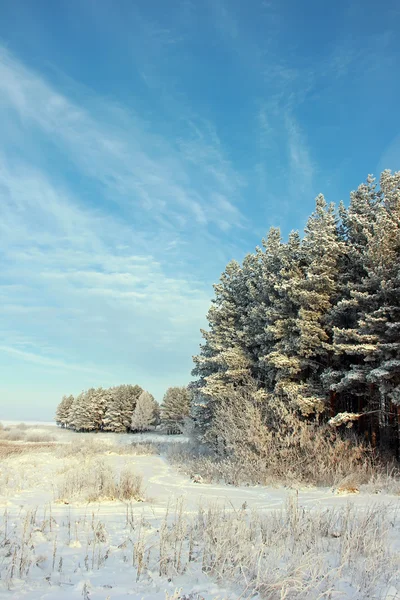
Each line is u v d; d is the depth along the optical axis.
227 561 4.98
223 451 21.12
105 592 4.22
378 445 19.64
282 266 23.00
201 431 27.42
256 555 5.00
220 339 27.20
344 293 20.67
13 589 4.20
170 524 7.42
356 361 20.31
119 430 88.12
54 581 4.52
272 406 19.14
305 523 6.67
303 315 19.58
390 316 17.41
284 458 16.67
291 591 4.17
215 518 6.53
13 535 6.37
